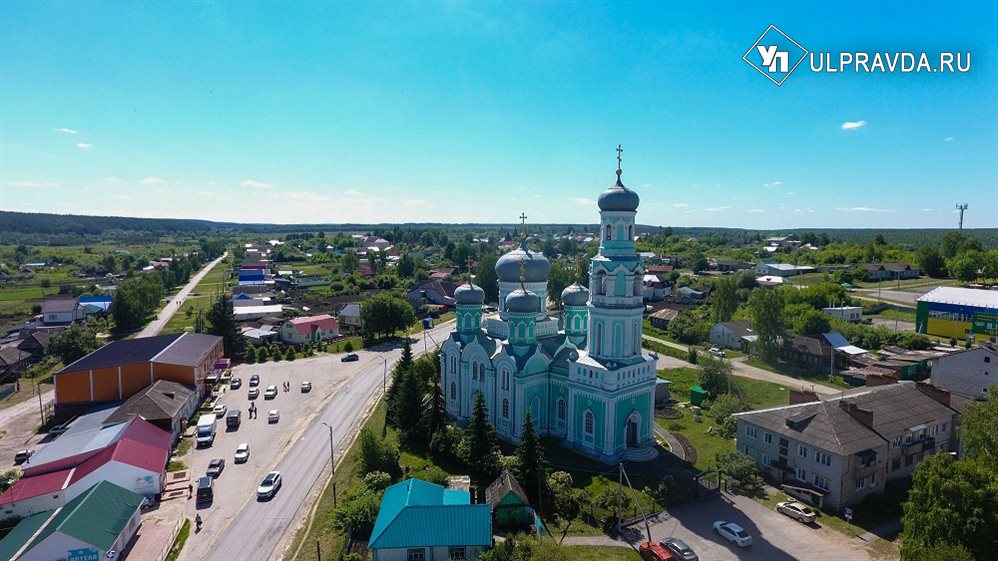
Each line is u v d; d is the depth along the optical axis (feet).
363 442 223.30
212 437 265.34
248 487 220.43
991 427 180.24
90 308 568.00
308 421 290.76
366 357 424.87
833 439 196.34
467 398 284.00
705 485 211.41
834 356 374.02
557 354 263.49
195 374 311.88
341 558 165.68
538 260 293.23
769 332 390.42
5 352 387.14
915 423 217.15
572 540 178.60
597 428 236.84
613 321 236.02
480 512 172.35
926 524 148.97
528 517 186.19
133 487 209.56
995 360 273.54
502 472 205.87
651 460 234.17
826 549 173.06
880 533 181.47
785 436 210.38
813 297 510.99
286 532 189.67
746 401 304.71
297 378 369.71
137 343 350.23
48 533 163.32
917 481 154.20
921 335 406.00
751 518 191.11
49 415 304.71
